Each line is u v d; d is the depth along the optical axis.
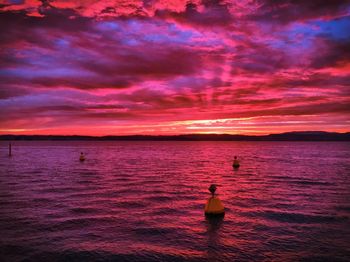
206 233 11.06
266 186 23.36
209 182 25.92
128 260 8.59
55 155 77.25
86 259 8.62
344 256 8.84
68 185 23.62
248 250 9.35
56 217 13.17
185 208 15.26
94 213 13.99
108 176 30.66
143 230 11.37
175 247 9.62
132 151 108.00
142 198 18.02
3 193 19.61
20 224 12.02
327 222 12.50
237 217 13.38
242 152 100.88
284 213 14.06
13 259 8.57
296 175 31.58
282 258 8.70
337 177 29.52
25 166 42.97
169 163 51.66
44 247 9.49
